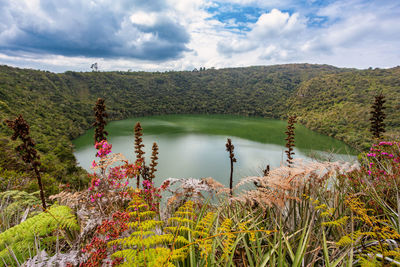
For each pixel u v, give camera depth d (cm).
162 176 4584
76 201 221
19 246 162
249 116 16850
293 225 167
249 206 205
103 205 193
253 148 7612
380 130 532
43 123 7981
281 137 9838
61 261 127
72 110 11256
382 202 173
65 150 4619
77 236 178
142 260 120
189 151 7362
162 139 9456
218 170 5119
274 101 17712
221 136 10125
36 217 187
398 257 108
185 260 145
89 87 17038
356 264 132
